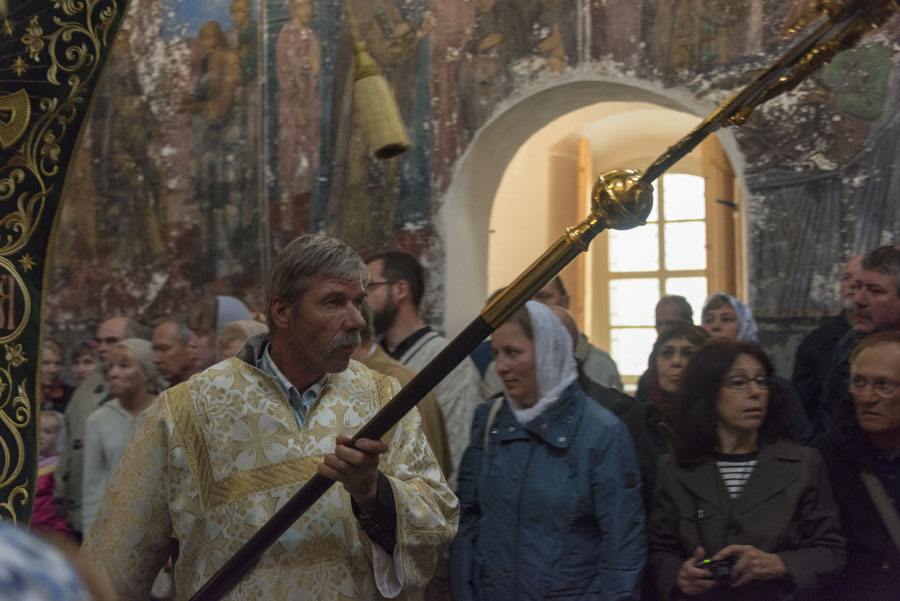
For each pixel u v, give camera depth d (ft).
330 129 31.86
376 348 14.52
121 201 35.12
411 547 9.02
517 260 39.63
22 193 10.03
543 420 12.64
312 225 32.04
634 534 12.30
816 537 11.88
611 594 12.12
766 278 25.22
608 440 12.54
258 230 32.96
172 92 34.40
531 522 12.52
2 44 10.00
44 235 10.15
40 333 10.08
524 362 12.72
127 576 9.27
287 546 8.96
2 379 9.81
